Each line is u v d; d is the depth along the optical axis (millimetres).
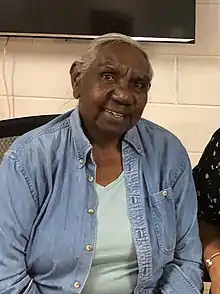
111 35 1162
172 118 1975
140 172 1250
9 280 1121
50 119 1397
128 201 1209
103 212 1185
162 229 1234
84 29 1848
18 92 1967
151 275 1220
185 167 1314
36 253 1149
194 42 1884
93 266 1179
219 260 1341
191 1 1847
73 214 1160
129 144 1255
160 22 1850
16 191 1141
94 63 1128
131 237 1193
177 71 1951
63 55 1940
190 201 1310
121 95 1105
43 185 1160
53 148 1184
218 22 1924
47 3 1834
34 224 1158
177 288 1243
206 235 1414
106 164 1228
